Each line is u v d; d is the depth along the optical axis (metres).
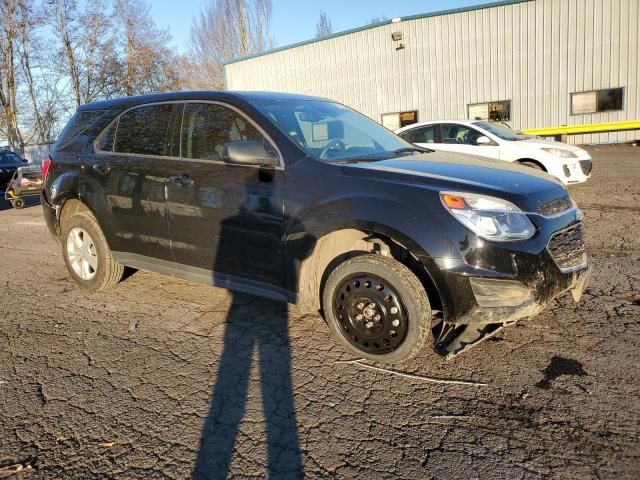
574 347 3.34
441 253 2.92
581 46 18.33
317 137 3.79
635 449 2.35
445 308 2.98
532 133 18.55
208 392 3.00
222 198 3.70
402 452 2.40
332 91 23.09
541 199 3.06
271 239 3.49
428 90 21.03
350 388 3.00
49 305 4.65
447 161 3.68
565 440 2.44
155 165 4.13
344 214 3.16
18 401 2.97
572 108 18.95
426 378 3.07
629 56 17.73
